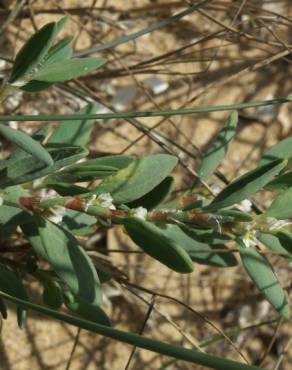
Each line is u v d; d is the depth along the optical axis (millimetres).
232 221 305
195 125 525
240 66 546
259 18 467
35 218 311
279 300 316
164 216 308
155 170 323
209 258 360
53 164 304
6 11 461
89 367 463
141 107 512
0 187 310
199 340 488
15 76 307
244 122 547
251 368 268
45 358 455
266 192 520
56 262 307
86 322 282
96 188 322
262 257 320
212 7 466
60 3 504
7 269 347
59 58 321
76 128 346
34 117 326
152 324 478
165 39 532
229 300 501
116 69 477
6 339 449
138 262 482
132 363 471
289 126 552
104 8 486
